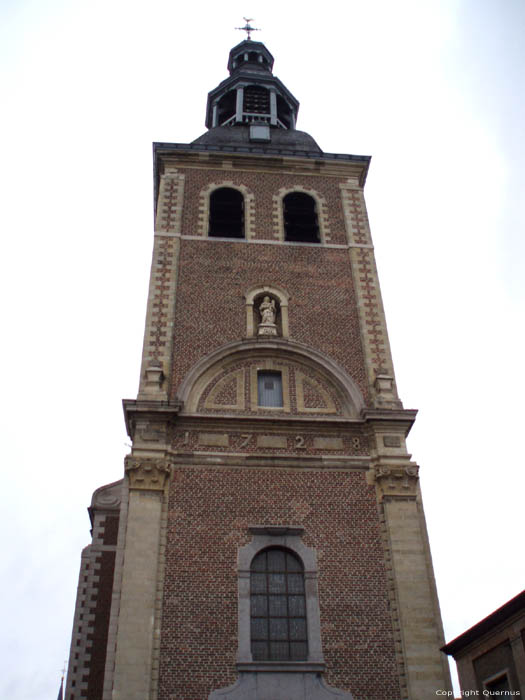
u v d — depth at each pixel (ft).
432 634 60.90
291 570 64.23
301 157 99.91
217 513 66.18
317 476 69.31
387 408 74.02
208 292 83.92
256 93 122.83
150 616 59.82
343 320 83.10
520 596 53.72
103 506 87.15
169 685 57.26
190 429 71.20
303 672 58.59
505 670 56.13
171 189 95.20
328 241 91.91
